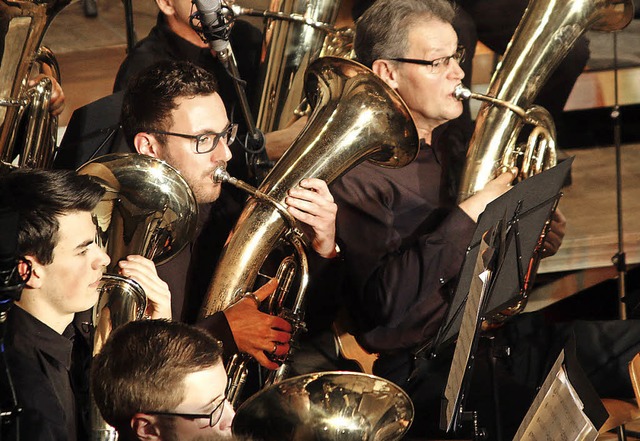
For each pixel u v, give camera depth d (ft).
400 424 12.70
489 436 18.24
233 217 18.76
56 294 13.69
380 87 17.44
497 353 16.94
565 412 12.22
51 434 12.45
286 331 16.72
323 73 17.99
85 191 13.76
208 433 11.37
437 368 18.88
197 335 12.60
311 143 17.33
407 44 19.11
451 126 20.33
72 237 13.61
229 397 16.52
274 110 20.83
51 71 19.39
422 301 18.30
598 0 19.22
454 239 18.15
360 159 17.66
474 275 13.88
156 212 15.42
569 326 19.45
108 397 12.26
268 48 20.74
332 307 18.72
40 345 13.67
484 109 19.24
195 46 21.15
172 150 16.71
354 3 25.63
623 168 25.84
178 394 12.09
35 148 18.17
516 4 24.61
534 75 19.16
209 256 18.39
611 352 19.10
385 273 18.52
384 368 19.06
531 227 15.80
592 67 26.66
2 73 16.72
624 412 16.72
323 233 17.46
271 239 16.78
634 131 26.45
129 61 21.47
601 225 24.49
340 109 17.47
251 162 18.65
